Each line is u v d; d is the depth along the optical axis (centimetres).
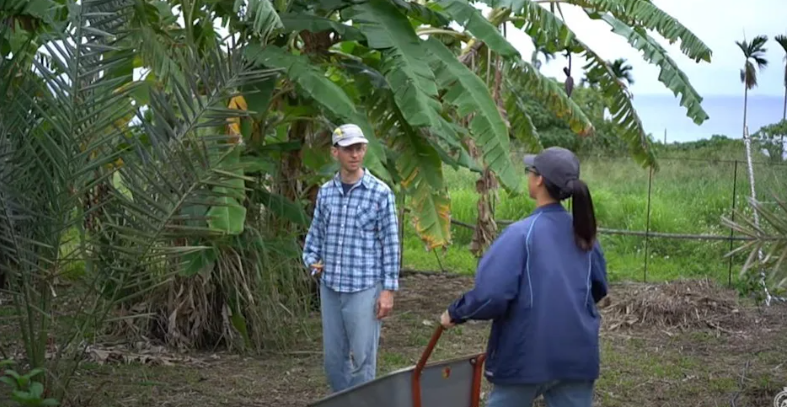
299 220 789
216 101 565
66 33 576
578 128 1053
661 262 1303
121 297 653
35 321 636
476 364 453
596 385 728
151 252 575
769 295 1012
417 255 1344
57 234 583
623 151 2169
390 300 586
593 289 445
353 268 580
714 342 881
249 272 800
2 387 652
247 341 798
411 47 720
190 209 653
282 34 757
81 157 573
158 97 567
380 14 730
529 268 422
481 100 749
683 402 693
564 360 423
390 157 830
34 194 581
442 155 798
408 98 690
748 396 708
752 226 552
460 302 425
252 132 792
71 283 676
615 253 1352
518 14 846
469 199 1457
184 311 806
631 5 923
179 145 557
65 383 611
